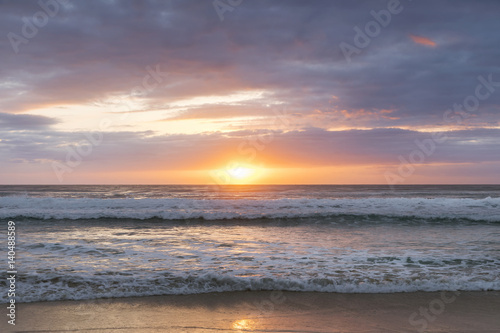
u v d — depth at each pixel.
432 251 10.11
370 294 6.44
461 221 17.19
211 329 4.79
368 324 5.04
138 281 6.97
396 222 16.86
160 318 5.20
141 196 35.69
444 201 23.25
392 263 8.61
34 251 9.84
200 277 7.18
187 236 12.93
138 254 9.57
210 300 6.06
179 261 8.75
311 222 16.91
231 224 16.42
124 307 5.66
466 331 4.80
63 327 4.80
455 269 8.08
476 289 6.69
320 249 10.39
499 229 14.90
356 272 7.74
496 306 5.82
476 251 10.12
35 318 5.12
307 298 6.20
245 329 4.80
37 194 39.31
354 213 18.30
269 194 39.25
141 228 15.11
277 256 9.38
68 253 9.60
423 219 17.59
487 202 23.03
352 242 11.66
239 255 9.52
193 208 20.77
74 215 17.52
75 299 6.00
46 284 6.73
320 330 4.80
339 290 6.61
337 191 48.34
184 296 6.25
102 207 21.22
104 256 9.27
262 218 17.80
